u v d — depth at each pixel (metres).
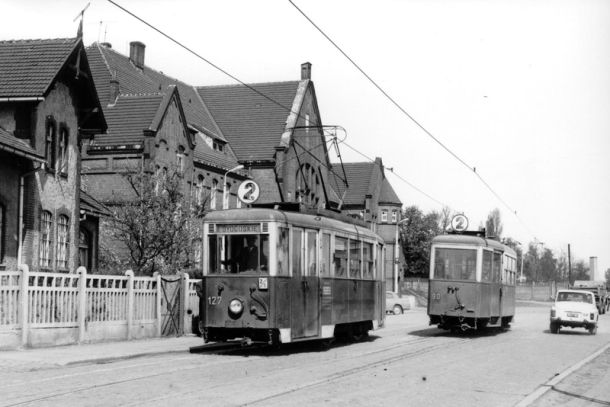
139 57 51.62
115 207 36.31
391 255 82.69
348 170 82.50
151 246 31.69
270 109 58.03
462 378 14.52
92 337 19.67
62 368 14.42
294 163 55.72
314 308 19.28
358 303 22.59
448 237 27.16
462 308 26.48
